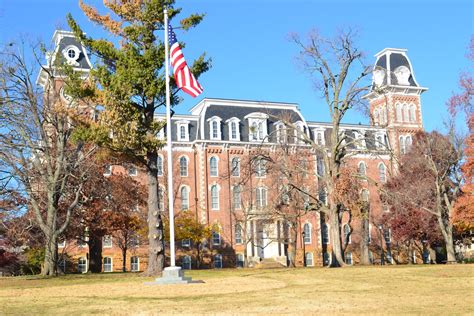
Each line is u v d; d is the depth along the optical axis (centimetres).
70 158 3778
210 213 7394
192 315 1365
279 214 5216
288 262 7381
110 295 1950
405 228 5888
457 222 4797
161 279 2331
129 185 5062
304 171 4422
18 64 3500
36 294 2056
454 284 2038
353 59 3994
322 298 1667
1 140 3456
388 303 1523
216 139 7544
